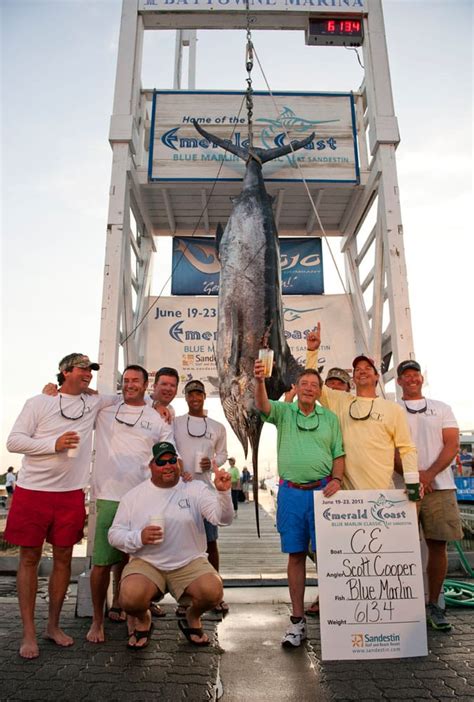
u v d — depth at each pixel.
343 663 2.48
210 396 5.25
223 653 2.62
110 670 2.39
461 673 2.35
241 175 4.55
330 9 4.64
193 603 2.69
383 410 2.92
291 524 2.82
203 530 2.85
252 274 3.49
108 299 3.97
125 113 4.36
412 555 2.61
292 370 3.59
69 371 2.95
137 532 2.62
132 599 2.56
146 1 4.63
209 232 5.69
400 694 2.13
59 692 2.16
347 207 5.21
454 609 3.41
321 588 2.54
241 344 3.37
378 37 4.62
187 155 4.59
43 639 2.83
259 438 3.16
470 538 7.71
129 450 3.08
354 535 2.61
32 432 2.83
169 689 2.19
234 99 4.73
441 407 3.25
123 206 4.17
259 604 3.53
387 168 4.31
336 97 4.79
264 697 2.11
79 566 4.34
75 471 2.86
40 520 2.72
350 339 5.43
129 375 3.16
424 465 3.18
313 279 5.62
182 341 5.35
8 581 4.32
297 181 4.60
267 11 4.60
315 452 2.85
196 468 3.32
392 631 2.50
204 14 4.63
